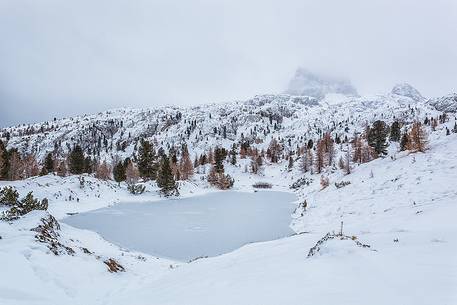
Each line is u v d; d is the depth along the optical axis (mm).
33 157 114438
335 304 7391
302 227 41656
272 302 8516
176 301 10898
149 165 96188
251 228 43344
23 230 19016
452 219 20047
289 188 113062
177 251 32031
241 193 94562
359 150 104438
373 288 8250
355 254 12172
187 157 126312
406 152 64062
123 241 35062
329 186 63750
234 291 10469
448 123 151250
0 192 38281
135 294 14086
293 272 11414
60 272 14906
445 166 44688
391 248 12867
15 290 11531
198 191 91688
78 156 98500
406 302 6910
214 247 33688
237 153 183375
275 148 187875
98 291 14867
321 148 117938
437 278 8336
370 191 46031
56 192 58250
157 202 69125
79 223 44188
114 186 75250
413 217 24000
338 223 36594
